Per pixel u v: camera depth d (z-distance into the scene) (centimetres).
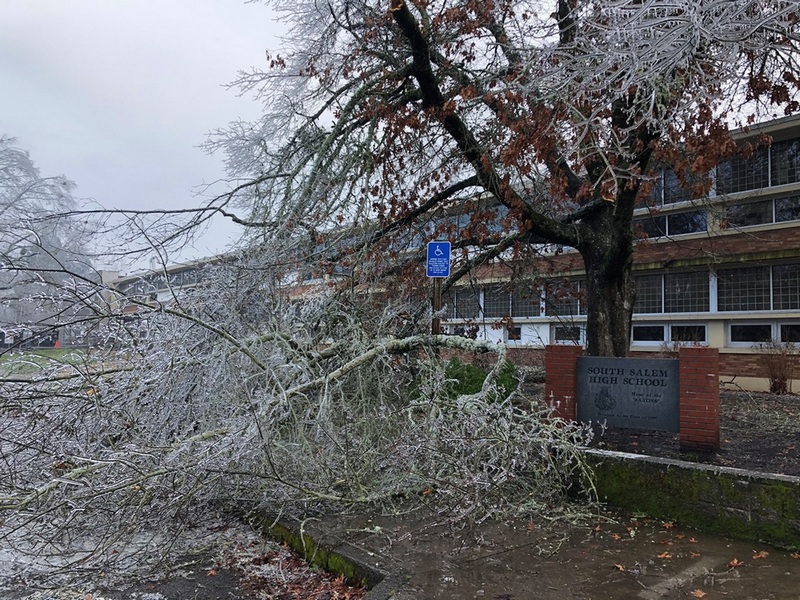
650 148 704
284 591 424
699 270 1499
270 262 759
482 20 859
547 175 988
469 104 911
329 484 543
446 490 484
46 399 570
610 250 819
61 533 451
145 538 513
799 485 458
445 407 602
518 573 415
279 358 614
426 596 379
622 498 551
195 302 684
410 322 877
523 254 1105
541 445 549
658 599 375
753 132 1333
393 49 902
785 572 416
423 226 1027
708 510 501
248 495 555
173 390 593
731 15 560
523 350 1494
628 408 661
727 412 983
